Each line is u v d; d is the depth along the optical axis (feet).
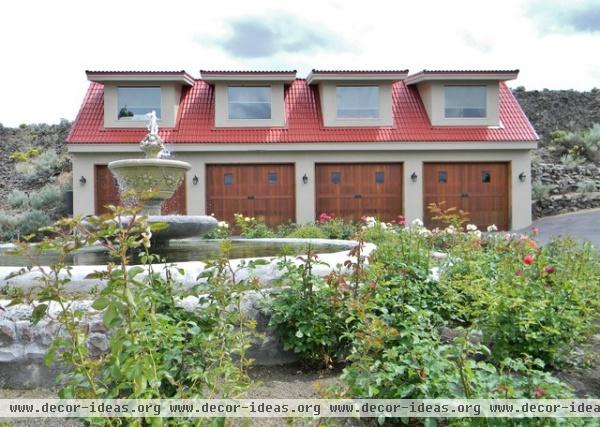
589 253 17.71
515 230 52.90
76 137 51.90
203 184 53.01
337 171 54.24
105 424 6.70
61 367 10.19
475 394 7.17
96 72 52.39
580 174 68.85
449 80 55.57
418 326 9.45
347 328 10.57
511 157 54.13
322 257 14.34
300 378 10.78
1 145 88.33
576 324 10.99
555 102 96.84
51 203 65.51
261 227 44.86
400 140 53.21
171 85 54.44
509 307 10.69
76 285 11.30
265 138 53.47
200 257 17.84
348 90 56.18
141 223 6.69
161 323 7.71
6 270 11.62
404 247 14.89
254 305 11.36
